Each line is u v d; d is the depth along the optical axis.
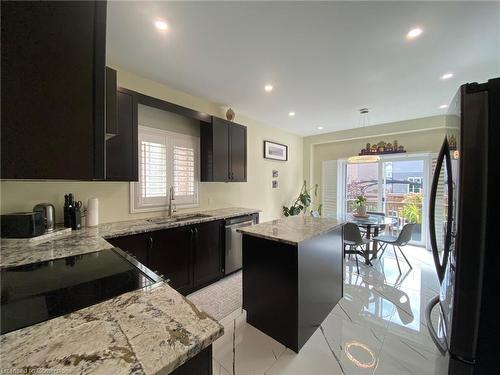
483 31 1.77
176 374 0.54
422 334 1.83
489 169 0.74
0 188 1.75
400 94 3.04
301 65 2.30
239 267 3.16
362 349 1.67
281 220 2.48
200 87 2.82
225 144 3.28
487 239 0.75
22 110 0.49
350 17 1.62
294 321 1.65
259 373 1.46
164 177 2.86
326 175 5.54
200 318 0.62
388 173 4.75
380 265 3.42
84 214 2.16
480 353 0.78
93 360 0.45
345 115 3.98
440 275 1.10
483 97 0.75
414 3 1.49
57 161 0.54
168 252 2.29
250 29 1.75
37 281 0.88
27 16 0.50
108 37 1.84
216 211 3.36
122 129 2.15
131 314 0.64
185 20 1.65
